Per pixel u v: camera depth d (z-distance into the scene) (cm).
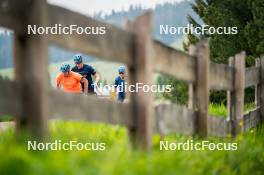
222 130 1375
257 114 1842
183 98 3170
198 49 1173
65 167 513
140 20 889
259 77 1880
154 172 599
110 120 840
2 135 926
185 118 1110
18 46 667
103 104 823
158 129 987
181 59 1086
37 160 512
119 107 862
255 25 3344
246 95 3272
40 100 662
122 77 2091
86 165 562
